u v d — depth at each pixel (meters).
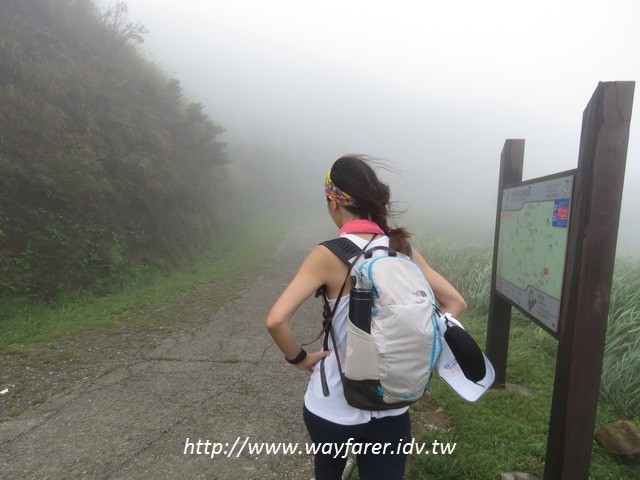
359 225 1.34
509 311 3.21
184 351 4.20
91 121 7.72
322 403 1.32
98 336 4.54
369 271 1.17
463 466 2.28
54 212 6.24
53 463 2.39
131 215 7.82
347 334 1.19
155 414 2.96
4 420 2.85
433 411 2.99
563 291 1.96
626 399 3.10
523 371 3.63
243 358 4.03
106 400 3.15
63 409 3.01
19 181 5.98
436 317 1.21
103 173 7.47
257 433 2.72
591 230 1.70
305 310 5.83
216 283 7.54
